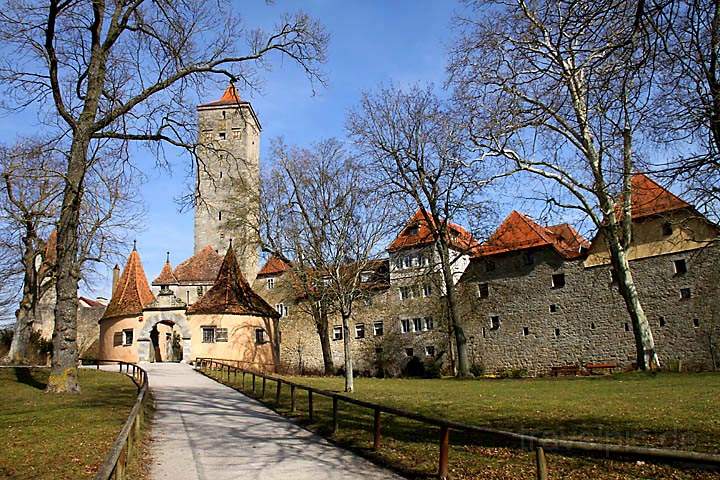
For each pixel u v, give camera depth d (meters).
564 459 9.59
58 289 20.31
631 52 8.05
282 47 21.28
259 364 42.00
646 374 25.36
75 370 20.27
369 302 51.34
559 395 19.36
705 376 24.08
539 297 42.31
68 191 19.64
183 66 20.56
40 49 19.44
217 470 9.73
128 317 44.16
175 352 48.31
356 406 17.64
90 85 20.00
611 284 38.84
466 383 27.73
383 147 34.16
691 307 35.34
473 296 45.44
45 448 10.76
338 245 26.89
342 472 9.59
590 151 20.03
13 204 31.41
